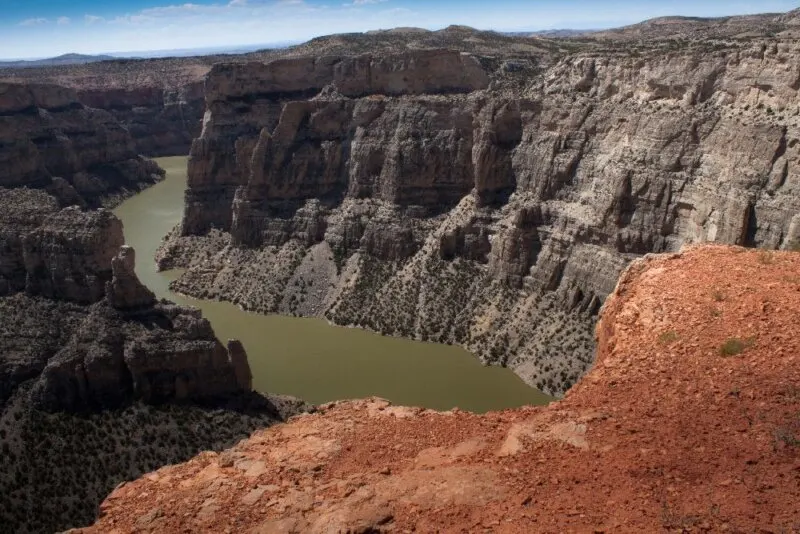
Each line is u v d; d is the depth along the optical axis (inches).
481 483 670.5
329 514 661.3
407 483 693.9
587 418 757.3
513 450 725.9
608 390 821.9
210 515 711.7
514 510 622.2
